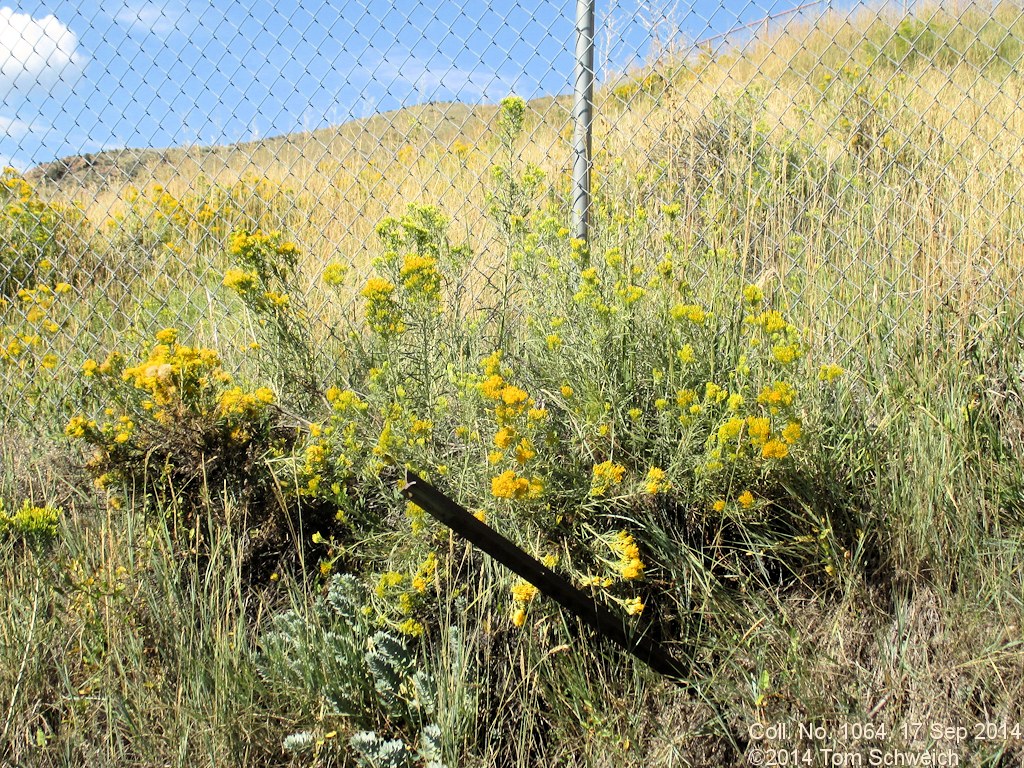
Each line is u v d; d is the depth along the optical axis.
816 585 2.64
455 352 3.07
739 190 3.91
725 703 2.40
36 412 3.68
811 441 2.68
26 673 2.62
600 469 2.47
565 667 2.47
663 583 2.62
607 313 2.71
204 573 2.96
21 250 4.53
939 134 3.63
